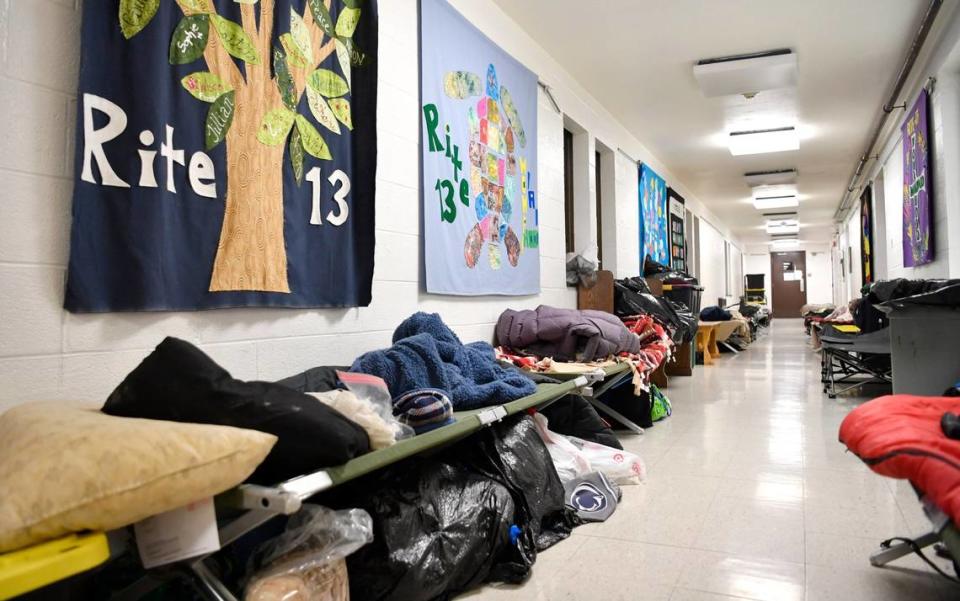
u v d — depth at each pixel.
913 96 5.77
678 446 3.70
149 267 1.81
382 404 1.90
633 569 2.02
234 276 2.11
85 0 1.69
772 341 12.87
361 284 2.73
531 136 4.57
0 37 1.55
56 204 1.66
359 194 2.73
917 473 1.34
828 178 10.13
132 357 1.82
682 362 7.12
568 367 3.52
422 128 3.26
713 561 2.06
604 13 4.33
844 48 4.93
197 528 1.17
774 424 4.30
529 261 4.50
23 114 1.59
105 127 1.73
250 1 2.18
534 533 2.13
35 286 1.61
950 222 4.69
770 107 6.41
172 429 1.13
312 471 1.43
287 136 2.33
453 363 2.59
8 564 0.89
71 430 1.08
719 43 4.83
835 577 1.93
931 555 2.07
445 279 3.42
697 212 11.91
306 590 1.40
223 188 2.06
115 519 1.03
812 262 24.00
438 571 1.72
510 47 4.38
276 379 2.32
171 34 1.90
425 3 3.30
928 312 3.49
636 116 6.73
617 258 6.78
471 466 2.21
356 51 2.74
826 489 2.81
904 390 3.56
